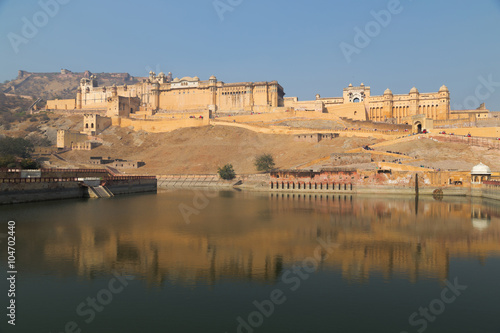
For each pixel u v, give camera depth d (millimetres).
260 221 47000
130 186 87188
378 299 21906
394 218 49125
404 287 23688
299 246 33875
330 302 21469
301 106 167000
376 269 27203
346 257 30312
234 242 35344
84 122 157500
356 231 40656
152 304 21094
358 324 18984
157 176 115938
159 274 25969
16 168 91438
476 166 77125
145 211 55531
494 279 25078
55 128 171125
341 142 118125
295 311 20344
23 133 166000
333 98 170875
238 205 63531
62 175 84562
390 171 81625
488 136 104688
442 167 85000
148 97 189000
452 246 33938
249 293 22703
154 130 158125
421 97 151500
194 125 153375
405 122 138375
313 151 115062
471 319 19516
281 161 113500
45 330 18172
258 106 163500
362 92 162750
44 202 63656
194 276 25656
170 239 36562
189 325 18844
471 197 75438
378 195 80000
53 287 23469
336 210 57031
